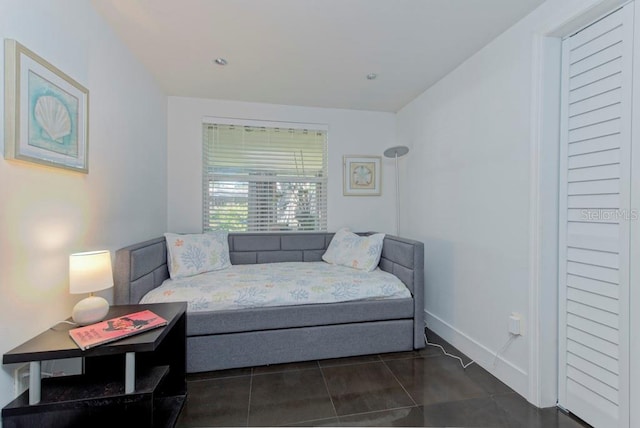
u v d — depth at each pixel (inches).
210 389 69.5
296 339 81.4
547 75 62.5
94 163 65.1
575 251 60.2
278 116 126.0
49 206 51.6
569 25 58.1
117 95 75.4
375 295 87.0
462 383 72.2
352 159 133.6
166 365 61.5
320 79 101.3
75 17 58.2
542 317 63.3
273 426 57.7
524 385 66.4
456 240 91.6
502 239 73.2
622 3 50.7
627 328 50.7
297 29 72.8
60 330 49.7
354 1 62.8
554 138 63.0
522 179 67.2
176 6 64.3
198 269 97.9
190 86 107.4
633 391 49.9
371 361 83.0
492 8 64.5
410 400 65.6
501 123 73.7
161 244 91.7
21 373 46.1
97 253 53.9
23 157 44.3
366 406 63.6
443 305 98.0
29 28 46.7
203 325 76.6
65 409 44.9
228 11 66.1
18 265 45.1
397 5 64.0
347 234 121.2
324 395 67.3
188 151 118.5
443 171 98.7
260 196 127.7
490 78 77.6
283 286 84.7
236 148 125.0
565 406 62.5
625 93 50.6
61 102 52.9
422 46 80.2
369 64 90.6
